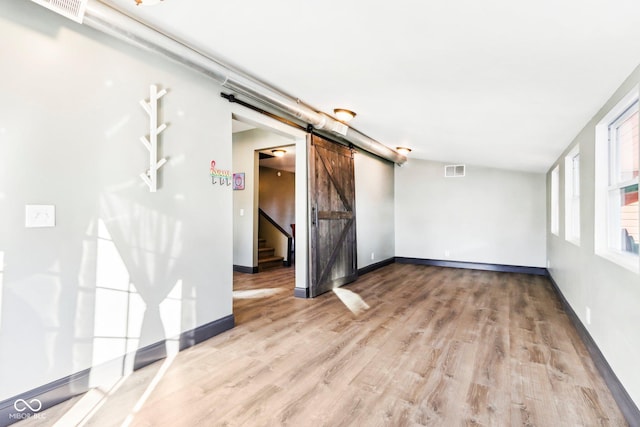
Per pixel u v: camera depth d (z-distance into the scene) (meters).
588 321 2.77
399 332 3.09
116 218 2.23
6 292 1.74
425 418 1.80
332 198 4.77
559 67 1.93
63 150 1.96
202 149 2.85
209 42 2.27
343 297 4.36
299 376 2.26
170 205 2.58
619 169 2.46
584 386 2.15
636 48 1.61
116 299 2.23
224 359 2.51
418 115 3.43
